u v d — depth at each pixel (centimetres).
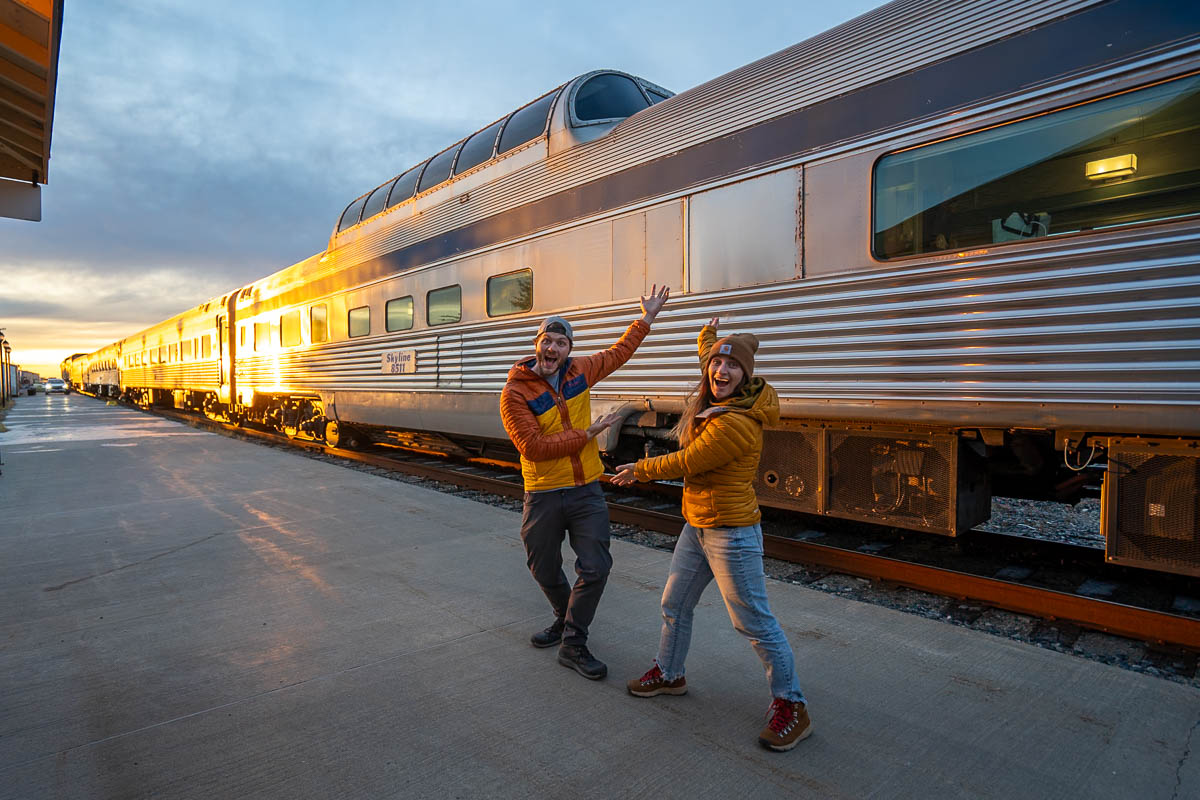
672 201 487
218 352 1505
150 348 2512
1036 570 411
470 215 681
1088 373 309
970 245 350
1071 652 305
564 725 234
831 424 421
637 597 363
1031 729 229
